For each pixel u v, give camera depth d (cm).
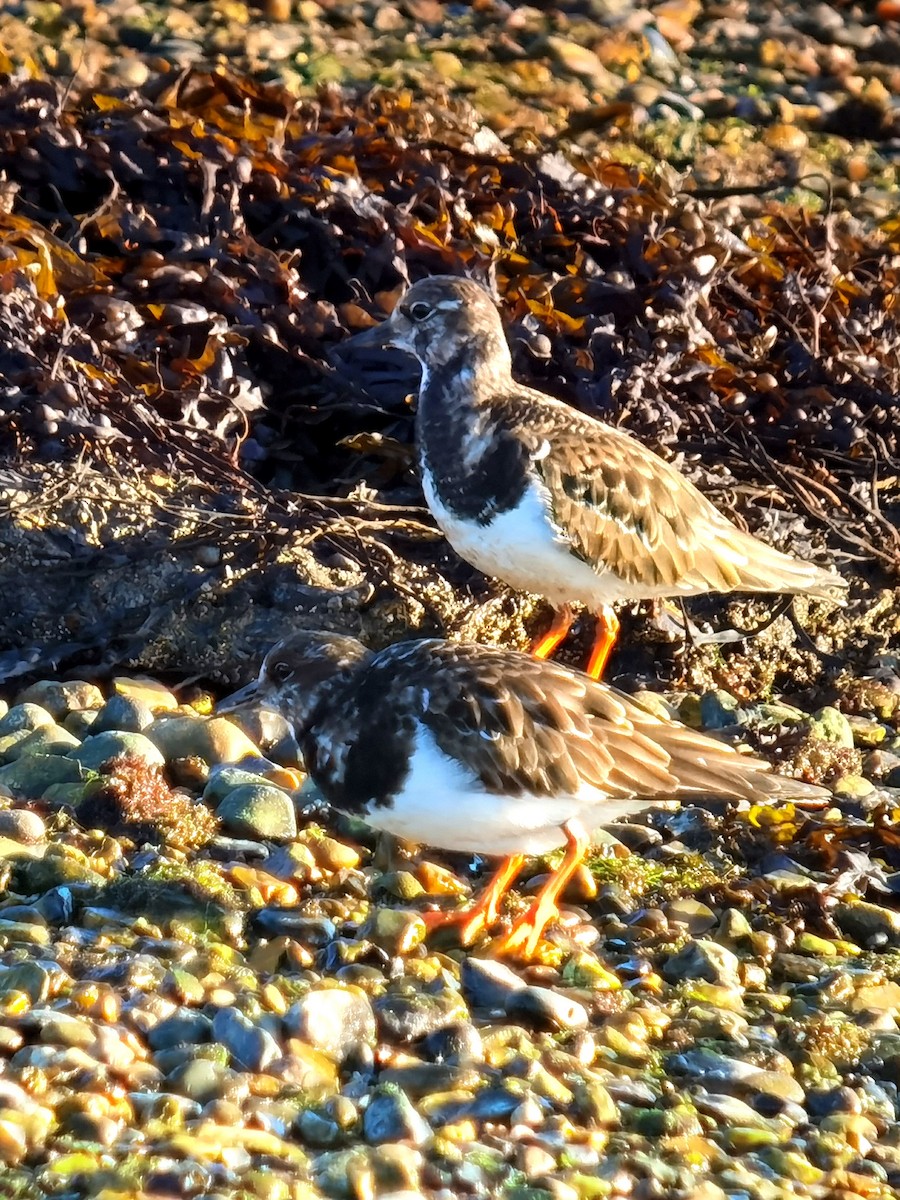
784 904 578
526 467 638
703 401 808
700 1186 420
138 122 866
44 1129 404
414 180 892
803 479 793
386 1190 403
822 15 1500
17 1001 452
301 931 518
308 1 1320
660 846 613
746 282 911
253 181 852
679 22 1434
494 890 540
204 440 740
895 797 669
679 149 1193
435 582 726
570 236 891
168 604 700
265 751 652
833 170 1218
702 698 732
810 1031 500
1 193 819
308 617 707
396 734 510
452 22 1352
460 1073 453
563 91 1238
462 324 659
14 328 738
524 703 509
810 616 791
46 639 703
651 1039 492
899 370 888
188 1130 411
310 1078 443
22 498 703
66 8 1202
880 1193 432
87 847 557
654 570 668
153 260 789
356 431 797
